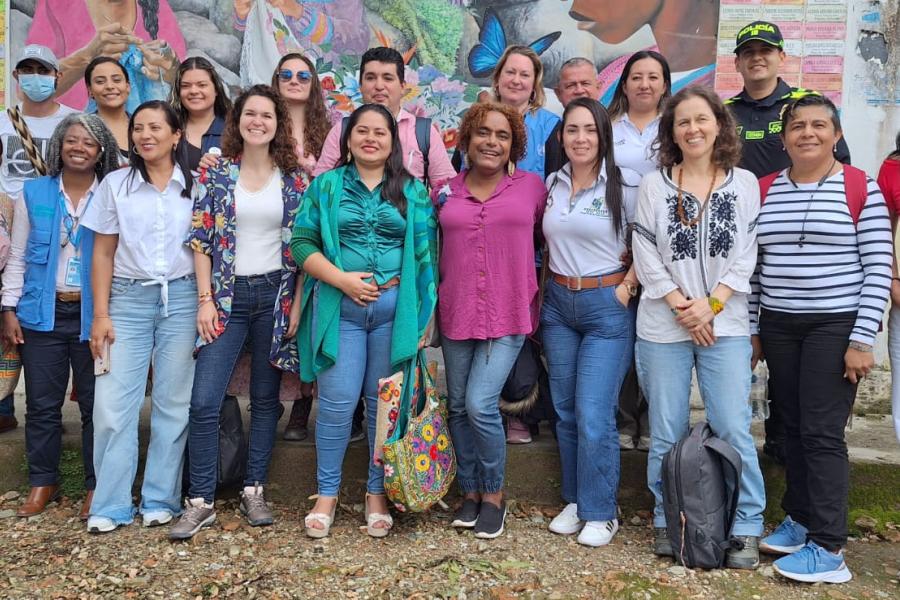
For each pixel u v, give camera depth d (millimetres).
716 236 3248
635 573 3244
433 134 3895
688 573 3254
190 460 3619
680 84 5055
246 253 3541
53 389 3789
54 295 3682
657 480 3439
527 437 4062
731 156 3291
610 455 3504
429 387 3543
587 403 3463
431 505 3664
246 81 5242
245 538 3545
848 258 3205
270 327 3605
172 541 3498
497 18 5129
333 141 3832
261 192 3561
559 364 3607
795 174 3314
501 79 4043
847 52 4930
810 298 3229
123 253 3562
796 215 3246
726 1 4977
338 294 3420
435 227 3545
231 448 3748
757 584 3186
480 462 3561
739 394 3297
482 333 3424
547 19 5098
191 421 3580
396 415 3436
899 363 3371
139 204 3527
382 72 3893
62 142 3668
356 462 3971
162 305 3562
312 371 3520
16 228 3744
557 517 3672
